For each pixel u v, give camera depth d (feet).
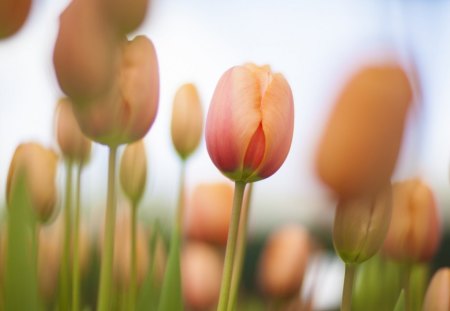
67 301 2.17
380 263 2.17
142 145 2.30
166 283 2.05
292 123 1.87
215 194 2.62
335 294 2.46
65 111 2.12
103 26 1.26
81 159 2.14
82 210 2.43
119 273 2.35
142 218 2.62
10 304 1.74
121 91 1.70
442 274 2.00
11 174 1.96
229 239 1.85
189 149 2.61
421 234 2.01
